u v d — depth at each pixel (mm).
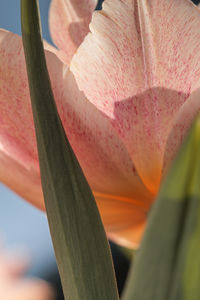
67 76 210
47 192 191
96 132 214
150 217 158
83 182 190
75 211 189
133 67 214
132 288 160
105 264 190
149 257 159
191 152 153
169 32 211
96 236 190
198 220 155
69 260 191
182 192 155
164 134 216
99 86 217
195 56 210
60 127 189
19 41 212
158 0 210
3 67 213
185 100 213
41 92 188
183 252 157
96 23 214
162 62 212
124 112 217
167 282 158
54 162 189
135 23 212
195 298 158
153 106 215
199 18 209
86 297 190
